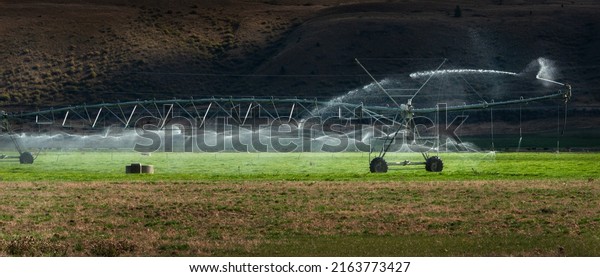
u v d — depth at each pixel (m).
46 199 100.88
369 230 77.12
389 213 87.94
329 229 77.75
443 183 121.12
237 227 79.12
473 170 150.75
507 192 107.88
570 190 110.06
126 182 125.19
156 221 82.81
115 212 89.19
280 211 90.06
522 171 148.50
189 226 79.88
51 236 73.25
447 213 87.94
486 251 66.81
